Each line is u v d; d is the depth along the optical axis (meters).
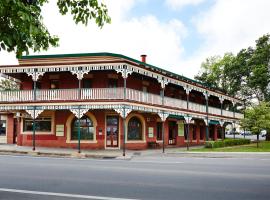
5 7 6.07
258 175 13.66
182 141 40.50
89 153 26.05
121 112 26.81
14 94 29.11
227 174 13.91
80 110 27.52
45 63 28.55
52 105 28.06
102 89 27.64
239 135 84.69
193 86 37.44
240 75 54.53
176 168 16.11
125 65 26.73
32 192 9.95
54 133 31.27
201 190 10.29
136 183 11.55
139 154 26.72
